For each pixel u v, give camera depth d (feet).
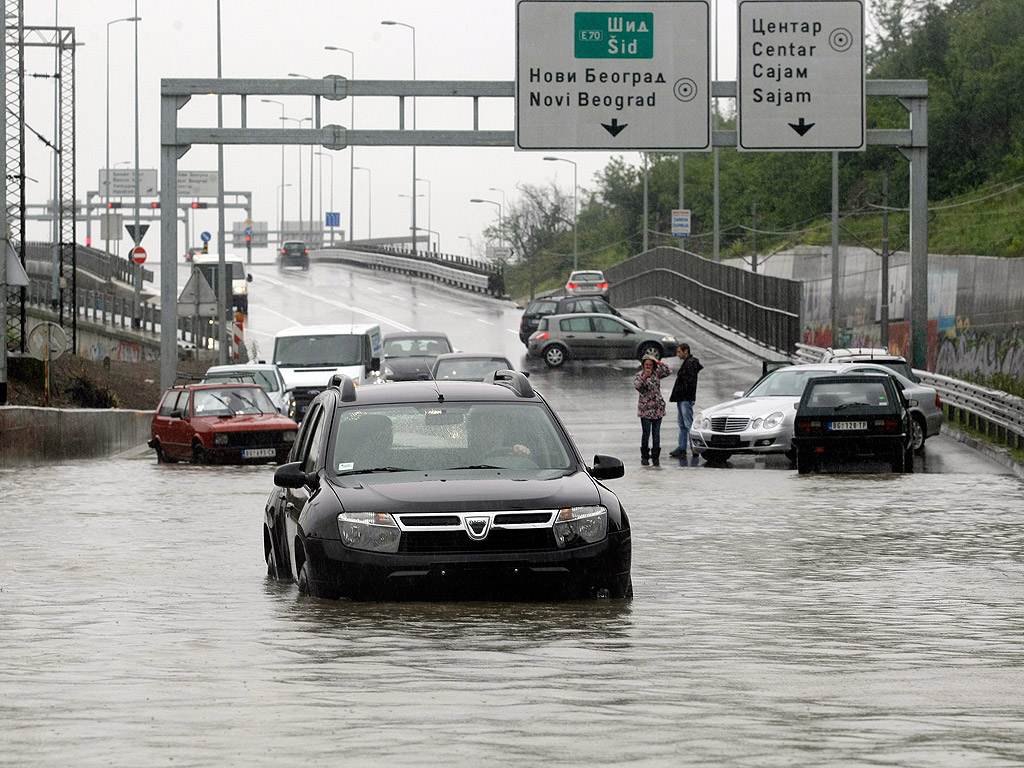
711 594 88.43
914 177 293.43
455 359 306.96
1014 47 553.23
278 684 58.13
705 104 280.92
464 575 78.64
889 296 460.96
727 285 518.78
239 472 213.87
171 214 297.33
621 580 81.61
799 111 281.33
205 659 64.49
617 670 61.52
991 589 91.66
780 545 117.08
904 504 153.99
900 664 63.87
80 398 347.15
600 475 88.43
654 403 219.82
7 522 137.39
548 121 281.33
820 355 383.86
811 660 64.80
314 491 84.74
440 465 86.43
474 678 59.41
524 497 80.07
